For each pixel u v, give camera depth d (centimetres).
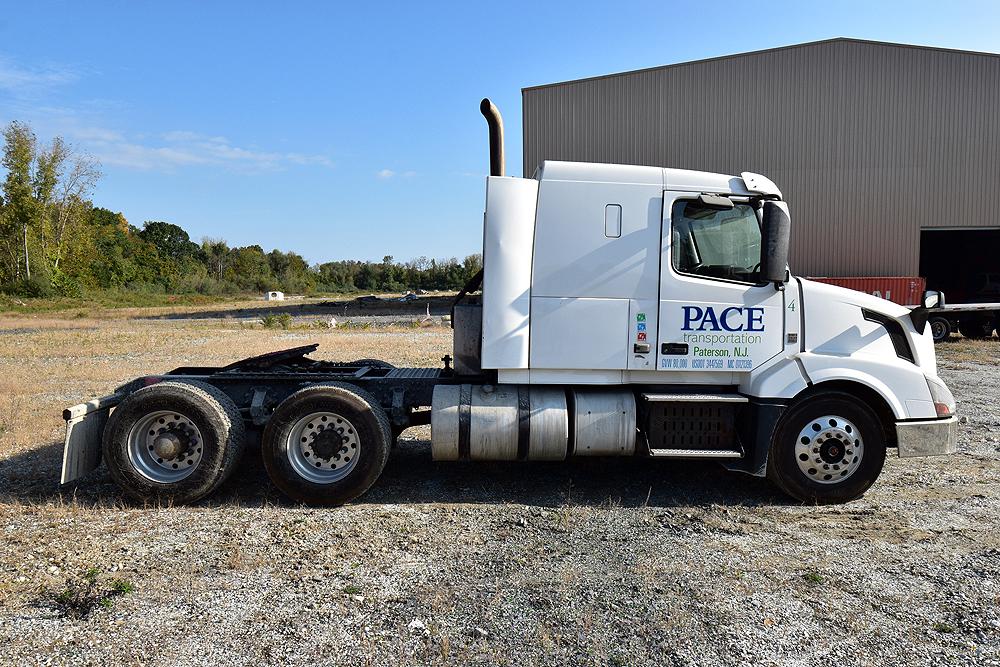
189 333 2434
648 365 550
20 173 6009
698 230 557
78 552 446
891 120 2775
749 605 381
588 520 520
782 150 2816
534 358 547
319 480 545
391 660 322
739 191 560
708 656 328
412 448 746
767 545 472
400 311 4341
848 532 498
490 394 559
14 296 5478
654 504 564
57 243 6444
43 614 362
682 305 548
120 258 8062
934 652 334
